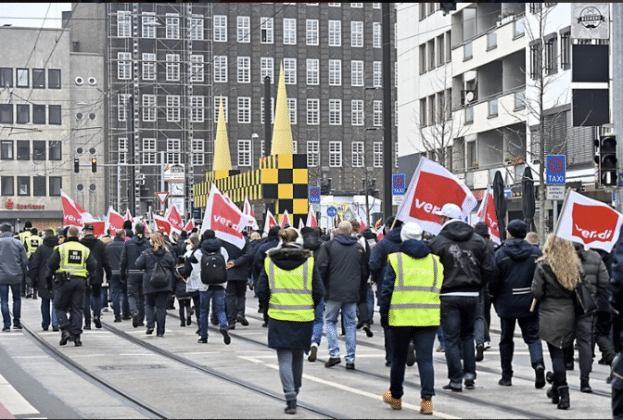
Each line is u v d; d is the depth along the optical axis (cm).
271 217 3200
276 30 10706
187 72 10225
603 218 1202
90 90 10031
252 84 10631
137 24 10075
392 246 1444
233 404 1191
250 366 1582
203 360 1669
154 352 1819
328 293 1543
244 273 2312
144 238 2388
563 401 1143
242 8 10612
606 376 1452
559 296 1170
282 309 1135
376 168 10938
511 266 1302
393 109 10806
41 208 9869
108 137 10006
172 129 10156
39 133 9894
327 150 10812
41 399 1242
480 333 1648
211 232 1952
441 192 1412
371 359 1664
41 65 9906
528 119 4738
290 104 10756
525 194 2406
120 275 2353
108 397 1259
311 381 1395
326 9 10850
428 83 6216
